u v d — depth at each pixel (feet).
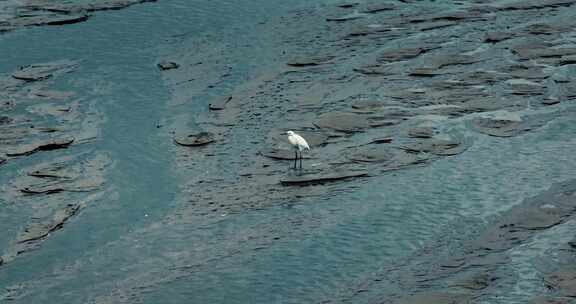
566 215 186.60
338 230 184.65
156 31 310.86
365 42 296.51
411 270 168.04
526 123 234.17
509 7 328.29
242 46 297.12
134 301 161.89
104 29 310.65
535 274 163.63
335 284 164.96
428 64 274.98
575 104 246.27
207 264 173.68
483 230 181.98
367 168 211.41
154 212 194.80
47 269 173.47
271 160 216.74
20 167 213.46
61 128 235.61
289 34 306.35
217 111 246.68
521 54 280.72
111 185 205.98
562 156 215.31
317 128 233.14
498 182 203.10
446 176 206.80
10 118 240.53
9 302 162.50
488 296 156.56
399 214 190.29
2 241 182.70
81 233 186.09
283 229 185.98
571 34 299.17
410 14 322.34
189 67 280.10
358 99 251.60
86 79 270.67
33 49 292.81
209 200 199.41
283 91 259.19
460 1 336.70
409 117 238.89
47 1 335.67
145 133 233.96
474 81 261.44
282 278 167.84
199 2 338.34
